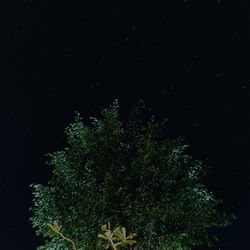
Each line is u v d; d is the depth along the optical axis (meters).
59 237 11.68
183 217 12.19
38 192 12.38
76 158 12.68
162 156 12.70
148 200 11.76
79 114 13.15
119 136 12.76
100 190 11.90
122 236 3.45
